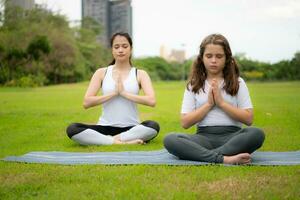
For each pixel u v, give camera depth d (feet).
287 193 11.55
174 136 16.01
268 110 38.70
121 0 295.07
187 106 17.10
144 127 21.20
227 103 16.46
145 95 22.00
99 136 20.86
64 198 11.53
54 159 16.72
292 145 19.99
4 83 130.93
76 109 44.19
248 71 168.55
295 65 156.25
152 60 251.19
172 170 14.47
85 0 296.92
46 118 35.37
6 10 152.87
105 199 11.34
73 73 163.43
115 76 22.31
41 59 143.33
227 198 11.27
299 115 33.94
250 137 15.49
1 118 35.17
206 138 16.48
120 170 14.55
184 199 11.18
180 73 248.11
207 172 14.08
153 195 11.59
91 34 210.38
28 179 13.60
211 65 16.42
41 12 171.01
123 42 22.30
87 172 14.42
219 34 16.81
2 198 11.70
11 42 140.97
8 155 18.54
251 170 14.33
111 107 22.03
